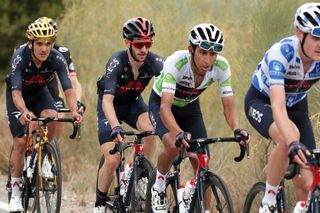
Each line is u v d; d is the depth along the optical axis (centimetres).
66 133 2227
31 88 1555
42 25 1445
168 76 1226
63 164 2136
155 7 2292
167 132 1266
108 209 1434
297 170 955
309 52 1016
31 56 1494
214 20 2173
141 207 1373
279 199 1097
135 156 1370
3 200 1769
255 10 1806
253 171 1548
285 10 1719
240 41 1928
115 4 2394
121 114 1471
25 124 1439
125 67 1366
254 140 1568
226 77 1246
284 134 982
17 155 1543
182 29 2094
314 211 991
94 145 2167
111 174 1395
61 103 1730
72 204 1758
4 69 3366
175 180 1302
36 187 1501
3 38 3372
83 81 2362
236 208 1541
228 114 1250
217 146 1761
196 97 1297
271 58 1050
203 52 1165
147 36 1320
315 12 996
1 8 3372
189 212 1230
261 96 1136
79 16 2516
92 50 2388
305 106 1154
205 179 1185
